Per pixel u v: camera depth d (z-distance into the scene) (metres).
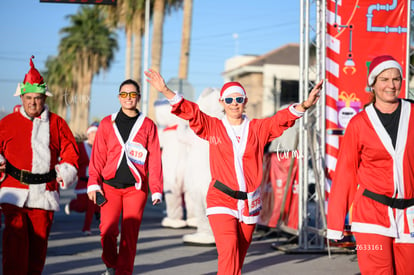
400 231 4.70
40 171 6.29
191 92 18.08
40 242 6.38
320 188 9.84
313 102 5.84
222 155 5.87
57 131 6.47
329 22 9.90
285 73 51.84
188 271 8.16
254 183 5.89
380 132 4.75
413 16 10.84
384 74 4.78
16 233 6.16
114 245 6.91
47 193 6.33
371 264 4.71
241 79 55.28
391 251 4.72
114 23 40.53
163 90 5.84
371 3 9.91
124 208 6.89
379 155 4.75
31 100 6.30
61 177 6.33
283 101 51.31
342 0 9.91
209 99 10.76
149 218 16.08
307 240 9.96
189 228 13.55
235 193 5.77
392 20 9.92
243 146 5.86
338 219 4.95
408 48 9.92
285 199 10.94
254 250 10.28
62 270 8.09
